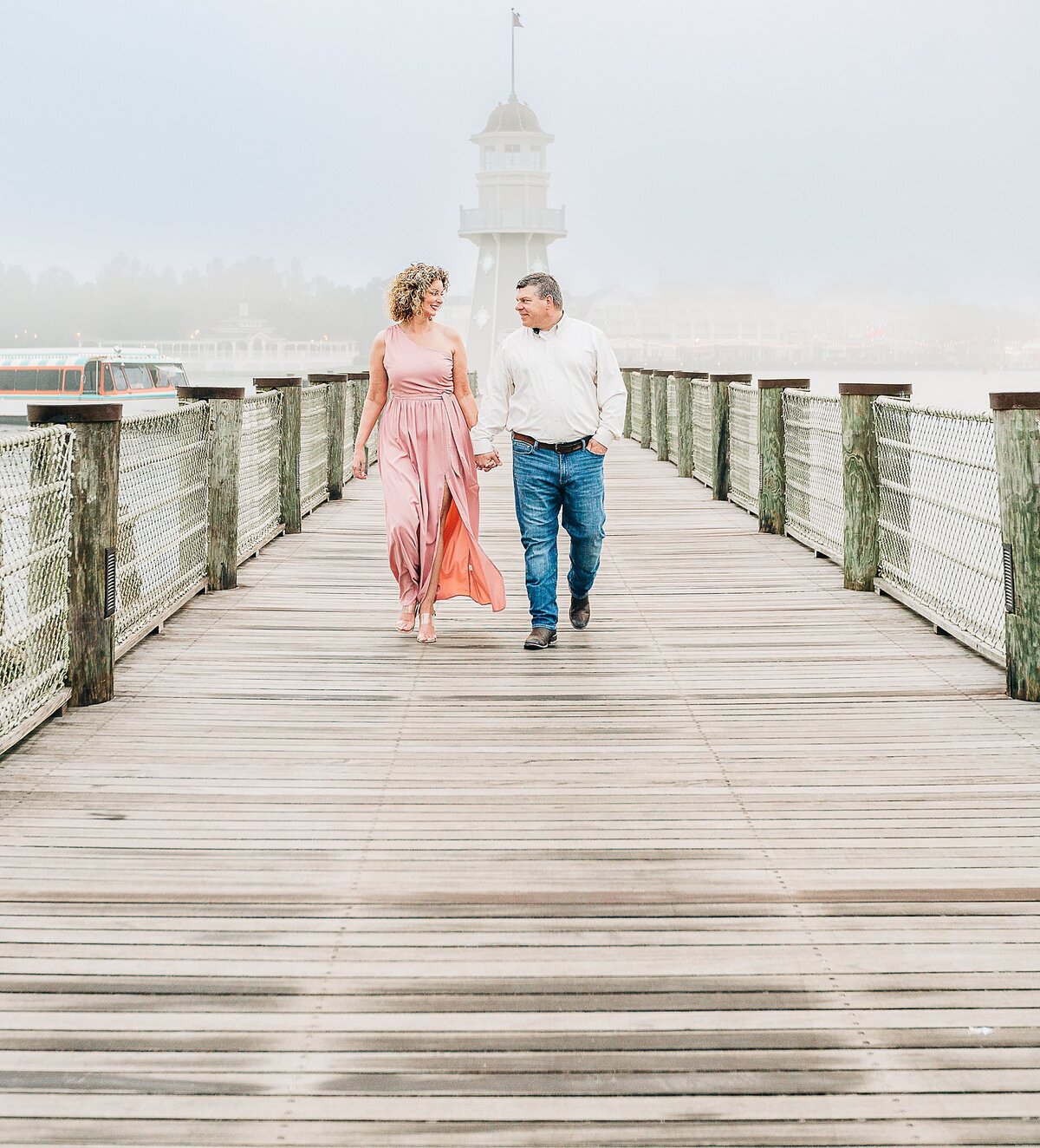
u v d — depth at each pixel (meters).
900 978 2.68
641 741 4.49
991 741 4.45
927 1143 2.12
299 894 3.13
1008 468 4.92
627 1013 2.54
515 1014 2.54
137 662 5.70
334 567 8.48
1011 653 5.02
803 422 9.41
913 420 6.77
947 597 6.29
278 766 4.20
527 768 4.18
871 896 3.11
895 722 4.71
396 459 6.07
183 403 7.42
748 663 5.71
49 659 4.75
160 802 3.82
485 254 64.00
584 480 5.96
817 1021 2.50
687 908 3.05
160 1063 2.35
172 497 6.75
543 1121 2.19
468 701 5.07
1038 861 3.33
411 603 6.23
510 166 61.53
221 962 2.76
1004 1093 2.26
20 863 3.32
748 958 2.78
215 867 3.30
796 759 4.27
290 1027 2.48
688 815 3.71
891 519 7.29
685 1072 2.33
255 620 6.70
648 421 20.27
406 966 2.74
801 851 3.42
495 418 5.96
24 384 37.50
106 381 37.28
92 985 2.65
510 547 9.64
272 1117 2.19
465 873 3.27
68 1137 2.13
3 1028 2.47
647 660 5.79
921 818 3.67
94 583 4.91
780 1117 2.20
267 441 9.59
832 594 7.47
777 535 10.09
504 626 6.62
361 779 4.05
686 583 7.89
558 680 5.41
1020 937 2.88
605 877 3.24
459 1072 2.33
